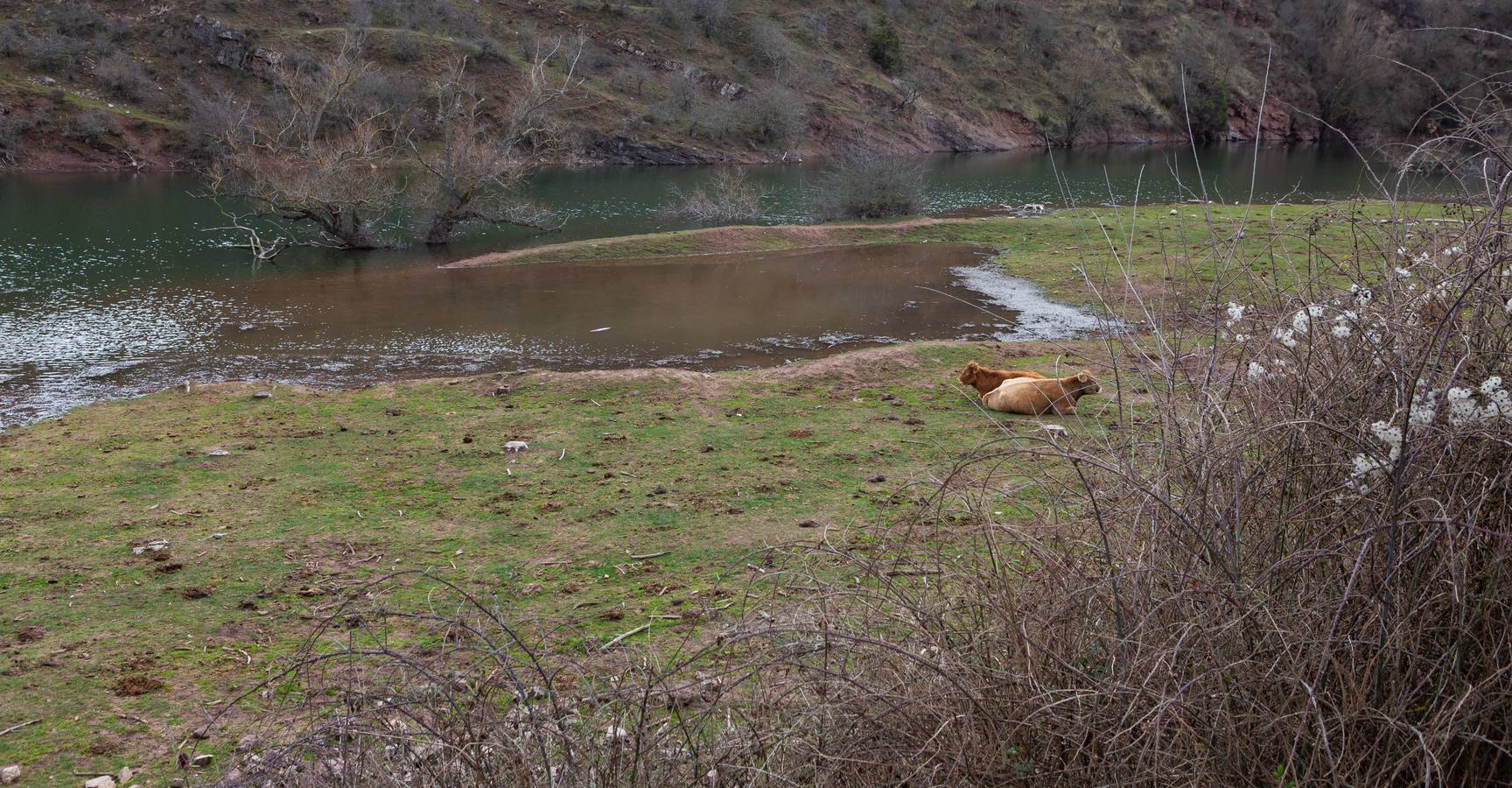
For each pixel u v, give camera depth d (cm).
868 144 6266
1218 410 331
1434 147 356
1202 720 287
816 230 2655
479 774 313
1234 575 307
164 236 2708
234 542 691
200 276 2128
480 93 5406
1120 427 369
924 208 3375
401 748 337
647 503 759
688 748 350
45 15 5309
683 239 2509
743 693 409
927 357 1246
